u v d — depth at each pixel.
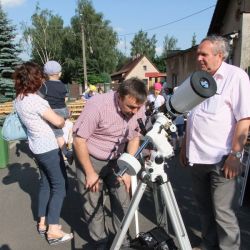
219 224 3.10
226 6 14.81
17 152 8.89
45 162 3.76
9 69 16.78
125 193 3.29
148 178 2.27
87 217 3.43
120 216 3.34
